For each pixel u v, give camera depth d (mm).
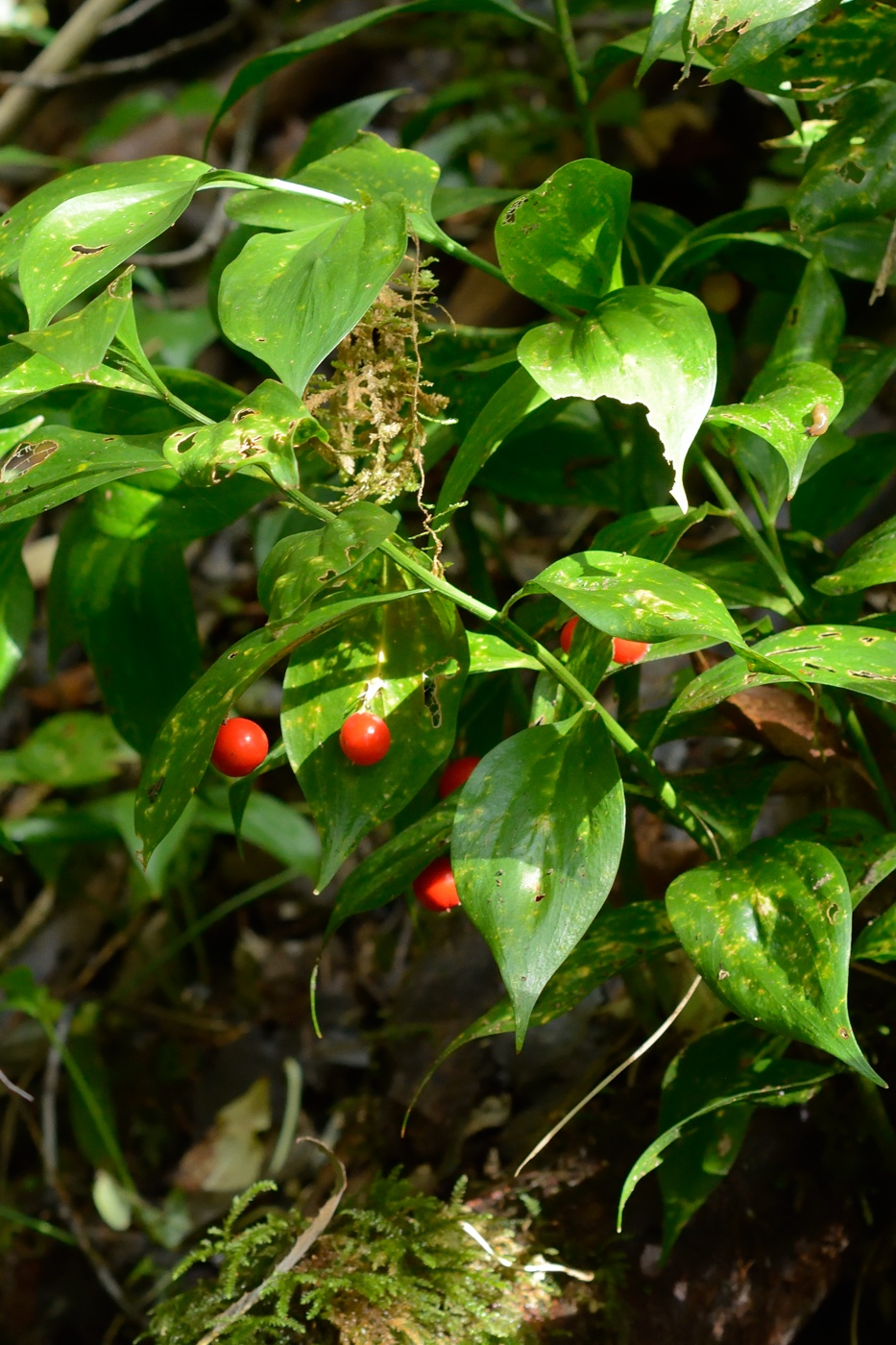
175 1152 1028
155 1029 1077
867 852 636
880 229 722
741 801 671
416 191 677
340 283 604
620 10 1083
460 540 785
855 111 658
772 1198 724
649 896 830
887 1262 725
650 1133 749
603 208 624
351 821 623
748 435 682
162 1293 917
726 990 598
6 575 705
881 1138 706
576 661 647
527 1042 821
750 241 750
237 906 1081
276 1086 996
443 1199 789
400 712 629
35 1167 1062
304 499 611
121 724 764
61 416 719
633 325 611
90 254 610
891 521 656
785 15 615
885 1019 734
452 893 649
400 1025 862
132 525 721
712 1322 712
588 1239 724
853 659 614
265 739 627
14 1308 979
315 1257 705
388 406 640
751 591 688
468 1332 691
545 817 606
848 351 717
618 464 749
